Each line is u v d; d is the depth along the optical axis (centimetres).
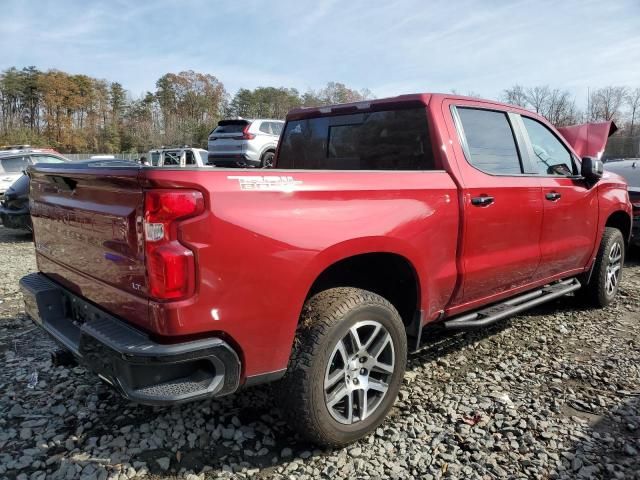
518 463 268
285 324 248
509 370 379
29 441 286
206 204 220
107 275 249
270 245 238
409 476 258
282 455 274
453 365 388
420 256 307
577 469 262
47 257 318
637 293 587
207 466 264
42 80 8719
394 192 294
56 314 304
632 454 274
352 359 277
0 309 528
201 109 9294
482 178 351
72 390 345
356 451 277
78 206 265
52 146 8075
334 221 262
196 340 223
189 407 323
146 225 215
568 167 459
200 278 219
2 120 8000
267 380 251
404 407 325
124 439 287
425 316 324
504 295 394
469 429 298
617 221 558
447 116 348
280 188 245
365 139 382
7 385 352
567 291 458
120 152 8038
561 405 327
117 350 218
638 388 350
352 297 272
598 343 432
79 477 254
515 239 380
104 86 9769
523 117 415
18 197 963
